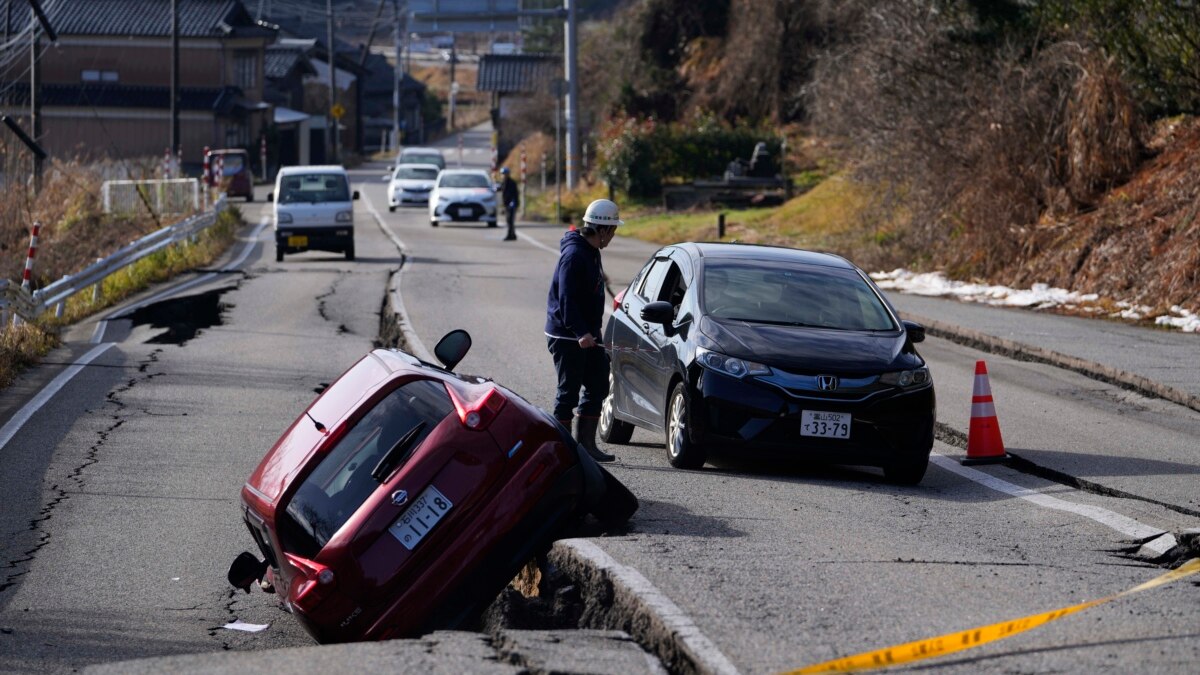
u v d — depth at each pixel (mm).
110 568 15227
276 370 28438
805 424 17250
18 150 59000
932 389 17766
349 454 12617
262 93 133500
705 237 64375
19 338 29719
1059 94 45938
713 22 109375
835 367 17438
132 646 12750
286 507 12367
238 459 20484
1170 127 45375
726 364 17562
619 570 12188
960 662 9742
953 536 14289
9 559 15492
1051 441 20828
